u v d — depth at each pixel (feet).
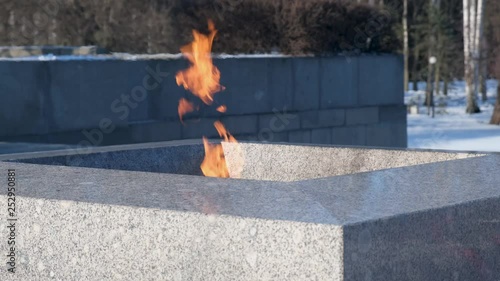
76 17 54.24
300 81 53.52
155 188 13.24
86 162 19.97
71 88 42.96
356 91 56.95
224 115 49.65
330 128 55.31
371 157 20.51
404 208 11.79
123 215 12.01
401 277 11.51
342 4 56.24
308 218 10.89
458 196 13.00
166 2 54.19
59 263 12.65
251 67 50.90
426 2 149.59
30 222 12.90
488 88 174.60
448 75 152.05
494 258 13.46
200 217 11.41
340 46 56.18
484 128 94.99
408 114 121.19
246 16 54.70
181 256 11.59
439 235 12.20
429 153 19.71
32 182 13.98
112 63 44.57
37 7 53.93
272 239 10.87
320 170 21.24
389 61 58.90
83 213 12.37
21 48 48.34
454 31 162.09
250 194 12.60
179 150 22.15
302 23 54.49
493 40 141.69
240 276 11.14
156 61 46.68
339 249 10.41
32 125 41.52
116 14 53.98
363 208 11.62
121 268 12.09
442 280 12.35
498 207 13.41
